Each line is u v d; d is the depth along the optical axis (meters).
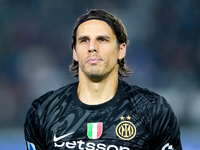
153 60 59.91
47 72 57.56
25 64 57.34
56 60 58.91
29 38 59.53
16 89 55.47
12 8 60.16
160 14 61.47
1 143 32.75
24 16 60.28
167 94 56.69
